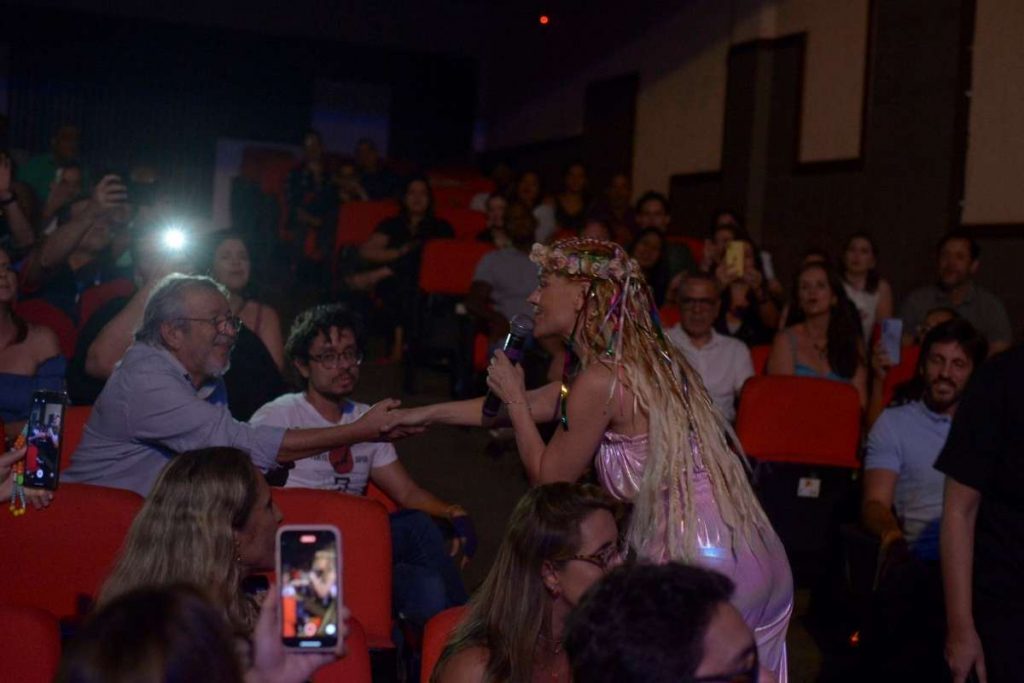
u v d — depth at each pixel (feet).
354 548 9.60
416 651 10.66
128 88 44.65
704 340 17.48
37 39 43.42
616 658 4.38
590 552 7.09
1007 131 23.43
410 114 47.80
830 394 15.78
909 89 26.05
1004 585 9.09
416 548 11.28
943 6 25.09
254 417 12.14
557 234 28.76
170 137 45.27
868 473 13.64
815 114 29.09
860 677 12.64
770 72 30.73
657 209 28.50
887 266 26.53
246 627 6.67
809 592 15.79
